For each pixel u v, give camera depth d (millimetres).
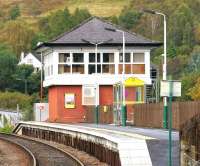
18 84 194125
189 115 43906
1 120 120062
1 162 39406
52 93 81812
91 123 69625
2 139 61688
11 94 150375
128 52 79625
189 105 44094
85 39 78750
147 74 79500
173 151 30938
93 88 78625
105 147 37031
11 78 196250
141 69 79625
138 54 79750
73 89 78812
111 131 45531
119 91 65312
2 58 199250
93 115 72812
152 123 53844
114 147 33531
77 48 79062
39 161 38906
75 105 78562
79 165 35562
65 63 78875
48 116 86312
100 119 70062
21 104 145375
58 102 78688
